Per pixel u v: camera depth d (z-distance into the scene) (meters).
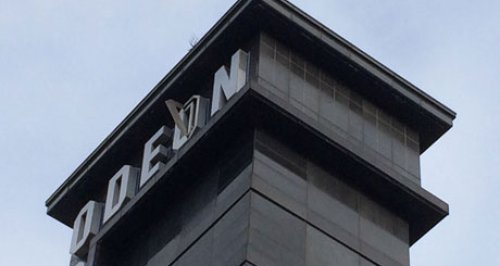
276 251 78.50
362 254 82.94
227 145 83.62
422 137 91.88
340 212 83.50
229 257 78.31
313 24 87.25
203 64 87.81
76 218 94.50
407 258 85.38
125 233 87.50
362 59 88.75
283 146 83.25
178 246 83.19
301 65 87.06
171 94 89.31
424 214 87.31
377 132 88.69
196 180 84.94
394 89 89.56
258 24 86.25
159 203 86.00
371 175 85.62
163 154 87.94
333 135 84.31
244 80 84.81
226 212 80.62
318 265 80.00
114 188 90.44
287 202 80.94
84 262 89.44
